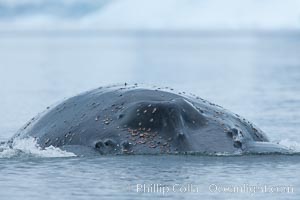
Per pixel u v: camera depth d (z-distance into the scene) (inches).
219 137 3107.8
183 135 3038.9
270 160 2965.1
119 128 3090.6
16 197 2425.0
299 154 3097.9
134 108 3127.5
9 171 2780.5
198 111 3186.5
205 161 2913.4
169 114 3068.4
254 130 3385.8
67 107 3363.7
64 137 3193.9
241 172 2758.4
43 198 2412.6
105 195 2439.7
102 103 3255.4
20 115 5012.3
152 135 3046.3
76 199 2400.3
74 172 2751.0
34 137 3321.9
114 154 3016.7
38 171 2775.6
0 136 3986.2
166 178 2650.1
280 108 5442.9
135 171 2753.4
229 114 3351.4
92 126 3154.5
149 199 2395.4
